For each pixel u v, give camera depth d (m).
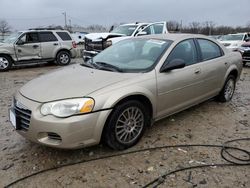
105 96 3.56
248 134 4.53
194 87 4.86
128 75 4.02
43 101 3.47
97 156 3.76
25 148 4.00
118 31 13.23
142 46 4.79
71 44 13.86
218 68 5.45
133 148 3.99
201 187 3.13
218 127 4.79
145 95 3.96
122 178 3.29
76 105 3.39
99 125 3.52
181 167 3.52
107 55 4.93
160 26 13.28
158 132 4.53
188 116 5.27
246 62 13.71
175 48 4.61
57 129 3.32
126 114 3.83
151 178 3.29
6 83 8.86
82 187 3.14
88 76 4.02
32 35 12.70
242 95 7.00
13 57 12.12
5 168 3.49
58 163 3.60
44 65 13.91
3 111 5.62
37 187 3.14
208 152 3.91
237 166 3.55
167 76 4.30
